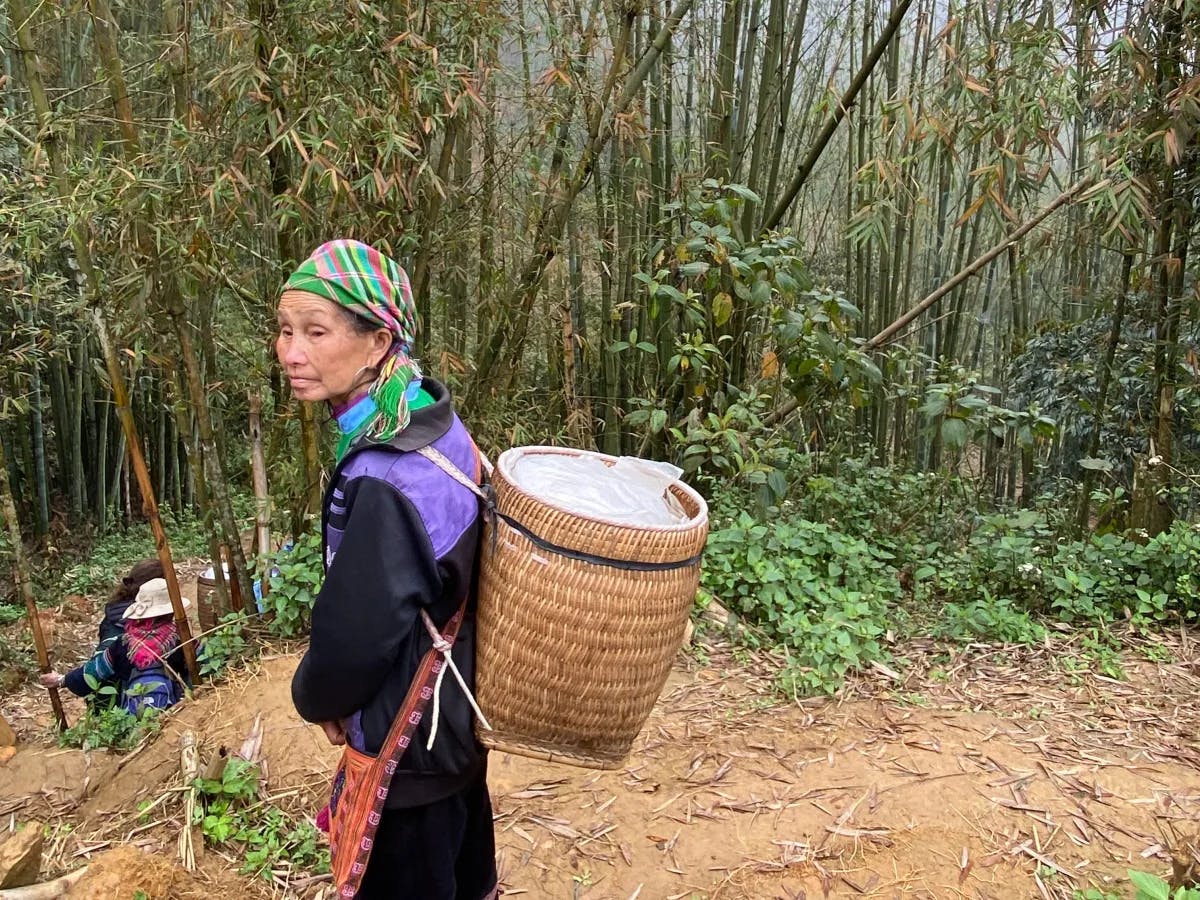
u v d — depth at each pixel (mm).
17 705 4535
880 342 4930
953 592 4074
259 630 3482
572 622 1278
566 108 3988
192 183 2916
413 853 1391
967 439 4148
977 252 8969
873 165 3826
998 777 2607
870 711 2979
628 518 1363
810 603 3623
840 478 4980
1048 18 3912
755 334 5242
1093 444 4898
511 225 4328
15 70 4891
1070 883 2205
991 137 3869
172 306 3049
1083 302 6812
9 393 6418
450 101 3201
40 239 3062
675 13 3793
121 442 9234
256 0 2982
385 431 1276
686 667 3295
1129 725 2912
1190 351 4281
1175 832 2318
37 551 7590
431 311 4406
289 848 2369
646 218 5293
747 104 5305
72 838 2496
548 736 1357
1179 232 4188
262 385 3695
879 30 7391
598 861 2289
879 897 2164
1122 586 3885
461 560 1284
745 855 2303
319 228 3373
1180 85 3654
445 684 1334
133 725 3076
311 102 2926
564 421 4867
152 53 4129
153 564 3717
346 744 1384
